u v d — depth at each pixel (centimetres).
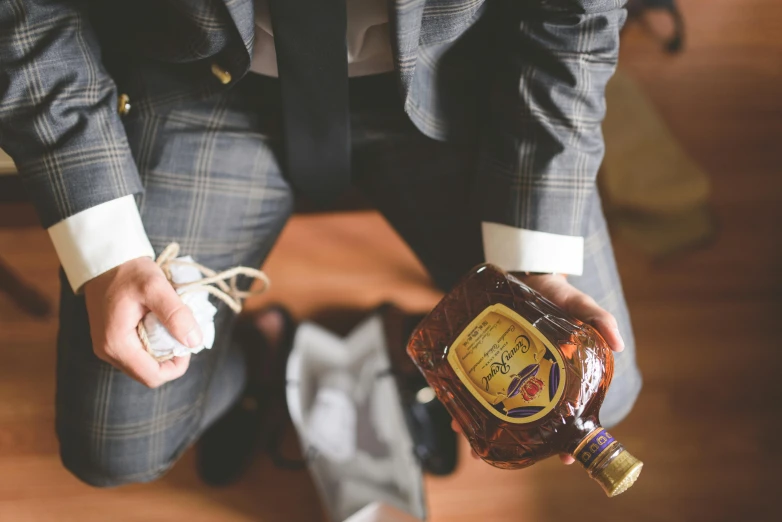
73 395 94
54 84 83
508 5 88
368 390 125
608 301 97
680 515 125
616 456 72
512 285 81
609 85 148
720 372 135
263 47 86
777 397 134
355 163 102
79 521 123
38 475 125
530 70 87
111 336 81
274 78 91
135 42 87
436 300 140
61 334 95
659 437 130
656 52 167
